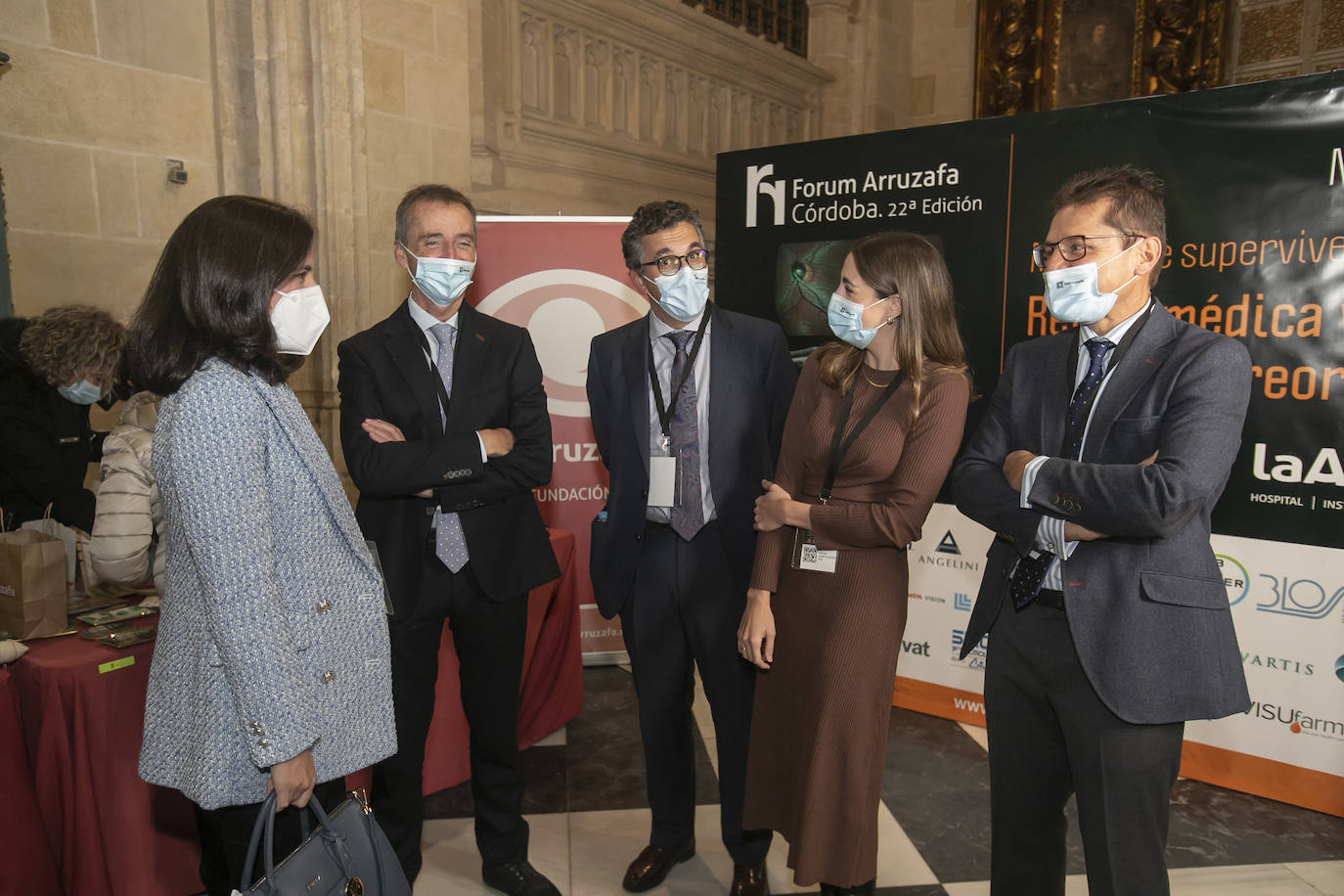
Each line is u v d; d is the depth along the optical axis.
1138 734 1.29
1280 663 2.46
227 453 1.10
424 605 1.81
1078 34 6.34
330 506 1.24
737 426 1.84
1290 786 2.47
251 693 1.09
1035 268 2.78
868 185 3.05
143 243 3.05
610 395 1.93
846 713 1.58
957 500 1.53
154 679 1.22
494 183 4.32
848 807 1.58
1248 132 2.37
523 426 1.92
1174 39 6.02
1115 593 1.30
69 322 2.08
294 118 3.37
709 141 5.85
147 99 3.02
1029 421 1.48
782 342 1.94
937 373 1.58
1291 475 2.40
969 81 6.82
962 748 2.80
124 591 2.06
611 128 5.14
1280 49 5.78
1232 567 2.52
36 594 1.81
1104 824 1.31
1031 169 2.75
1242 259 2.41
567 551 2.84
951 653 3.02
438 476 1.74
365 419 1.83
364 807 1.25
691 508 1.85
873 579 1.61
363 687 1.29
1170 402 1.31
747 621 1.70
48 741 1.70
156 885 1.83
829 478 1.65
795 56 6.47
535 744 2.79
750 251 3.33
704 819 2.35
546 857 2.16
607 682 3.33
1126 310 1.38
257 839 1.11
